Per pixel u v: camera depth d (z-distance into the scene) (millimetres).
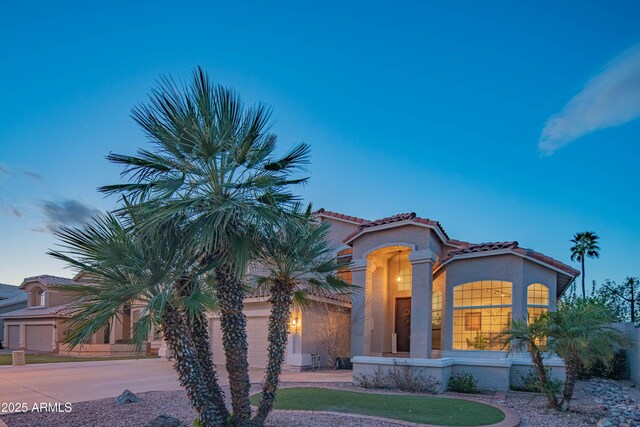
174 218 6641
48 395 11922
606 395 13367
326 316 19531
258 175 7293
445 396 11961
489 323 15852
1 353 30906
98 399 11250
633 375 16641
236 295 7207
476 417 9078
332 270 8695
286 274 7832
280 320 7703
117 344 28797
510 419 8953
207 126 6664
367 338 18500
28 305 34688
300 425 8117
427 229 16844
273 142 7281
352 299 18594
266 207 6980
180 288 6605
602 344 9812
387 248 18047
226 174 7180
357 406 10102
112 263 6082
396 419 8797
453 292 16719
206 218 6625
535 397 12164
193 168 6961
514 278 15438
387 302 20531
